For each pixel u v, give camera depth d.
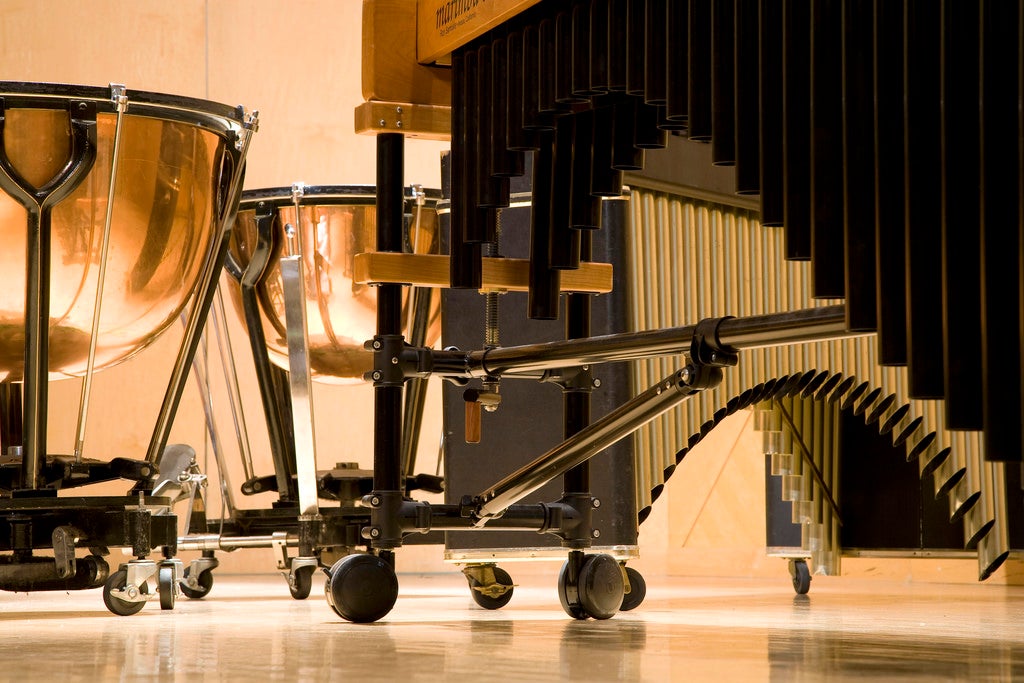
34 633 2.22
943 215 1.47
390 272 2.34
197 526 3.52
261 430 5.34
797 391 3.12
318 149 5.51
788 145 1.66
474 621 2.44
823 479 3.72
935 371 1.50
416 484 3.72
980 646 1.94
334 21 5.60
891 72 1.54
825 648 1.89
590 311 2.63
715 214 2.93
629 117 2.14
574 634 2.13
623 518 2.75
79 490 5.04
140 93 2.57
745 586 4.29
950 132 1.46
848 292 1.58
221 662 1.70
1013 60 1.41
